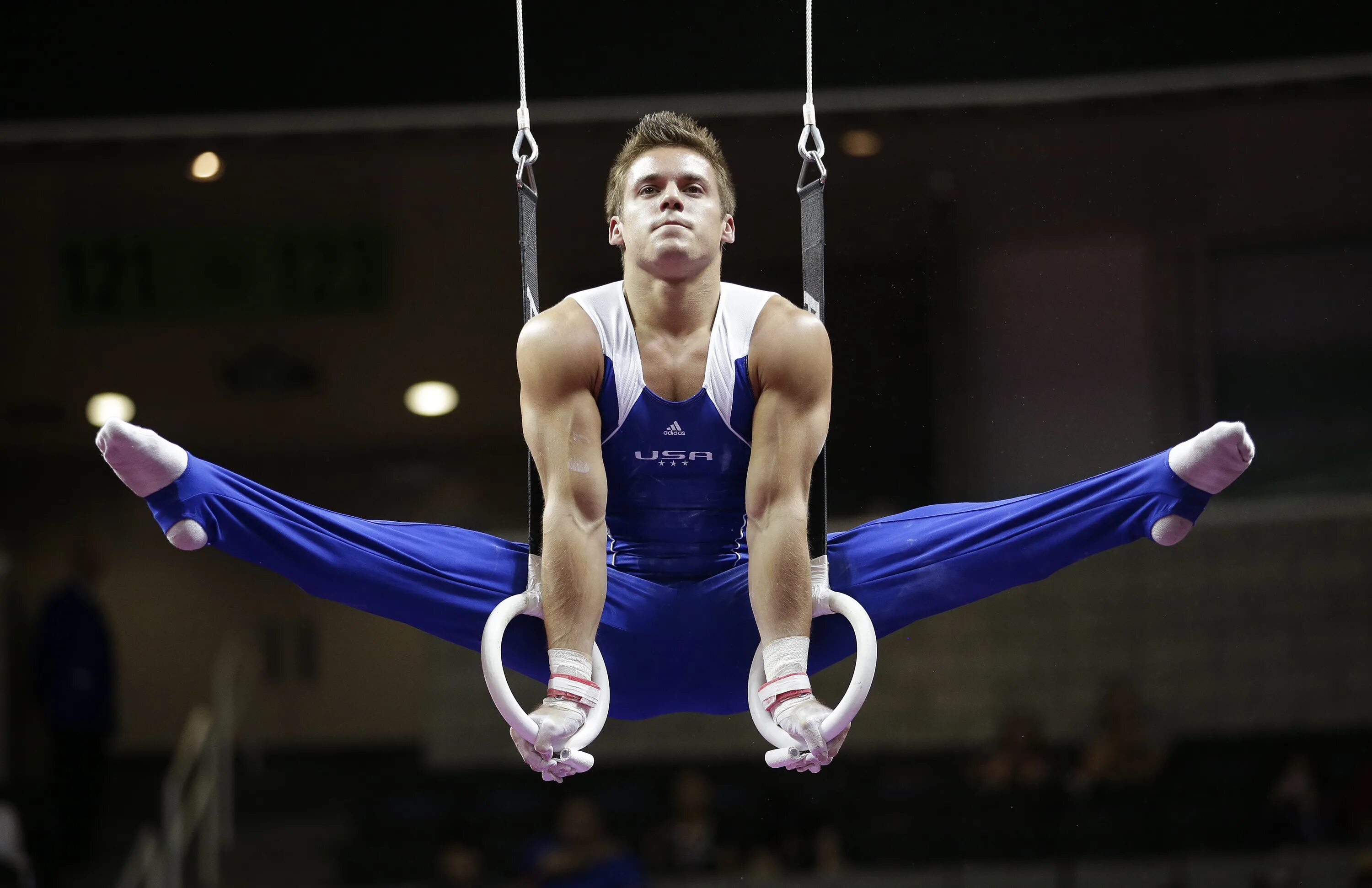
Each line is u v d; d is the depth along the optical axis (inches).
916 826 420.8
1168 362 392.5
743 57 342.3
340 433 611.2
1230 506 479.8
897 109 342.3
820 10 324.8
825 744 136.6
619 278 498.3
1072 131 350.6
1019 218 355.6
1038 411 370.3
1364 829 410.0
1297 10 328.8
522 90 161.2
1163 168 374.9
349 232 493.4
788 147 368.8
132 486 148.2
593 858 394.6
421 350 547.2
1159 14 323.9
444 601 156.6
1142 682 478.6
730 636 154.7
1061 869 403.5
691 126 152.0
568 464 144.3
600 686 143.7
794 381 145.5
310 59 365.4
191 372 560.4
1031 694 481.1
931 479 373.7
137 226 485.4
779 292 397.4
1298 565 474.9
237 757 620.7
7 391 570.6
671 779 483.8
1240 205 389.4
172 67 368.2
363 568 155.0
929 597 160.7
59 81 368.8
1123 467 159.5
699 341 148.1
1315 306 413.4
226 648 637.9
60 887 461.4
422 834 463.5
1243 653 475.8
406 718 633.0
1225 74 342.0
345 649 639.8
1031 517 158.6
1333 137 373.1
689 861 406.9
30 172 430.9
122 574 641.0
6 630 617.3
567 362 145.5
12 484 639.8
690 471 149.3
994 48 324.5
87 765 466.3
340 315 524.4
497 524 625.6
